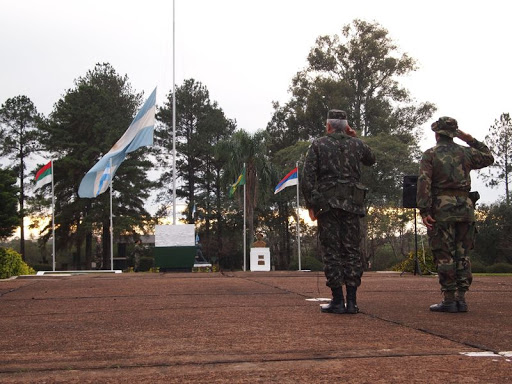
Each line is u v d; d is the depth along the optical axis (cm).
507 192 5231
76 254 6169
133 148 2648
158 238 1839
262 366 321
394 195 4778
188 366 325
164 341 408
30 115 5541
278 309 589
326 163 557
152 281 1134
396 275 1394
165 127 5906
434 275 1369
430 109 5666
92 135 5091
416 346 375
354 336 417
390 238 5091
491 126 5294
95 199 5075
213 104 5966
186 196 6144
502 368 308
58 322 522
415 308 593
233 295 759
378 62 5556
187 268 1845
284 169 4950
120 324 499
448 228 563
